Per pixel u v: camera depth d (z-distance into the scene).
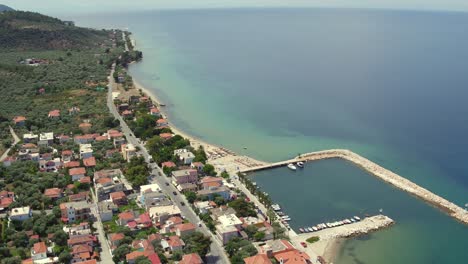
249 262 182.25
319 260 196.88
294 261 185.38
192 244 194.75
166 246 196.00
